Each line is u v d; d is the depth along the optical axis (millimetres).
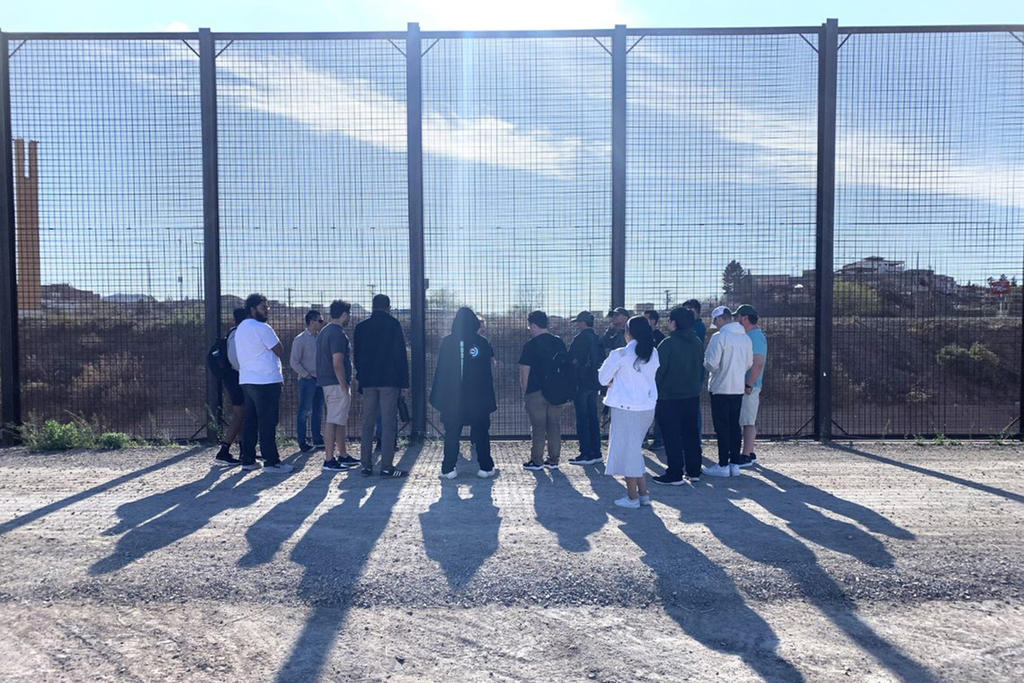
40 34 11133
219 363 9906
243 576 5730
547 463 9812
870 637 4832
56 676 4355
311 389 10945
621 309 10352
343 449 9938
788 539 6520
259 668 4441
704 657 4566
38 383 11508
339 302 9867
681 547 6312
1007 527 6875
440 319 11422
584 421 10078
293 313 11398
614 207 11148
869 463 9984
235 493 8320
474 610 5234
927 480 8914
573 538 6590
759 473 9359
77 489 8523
